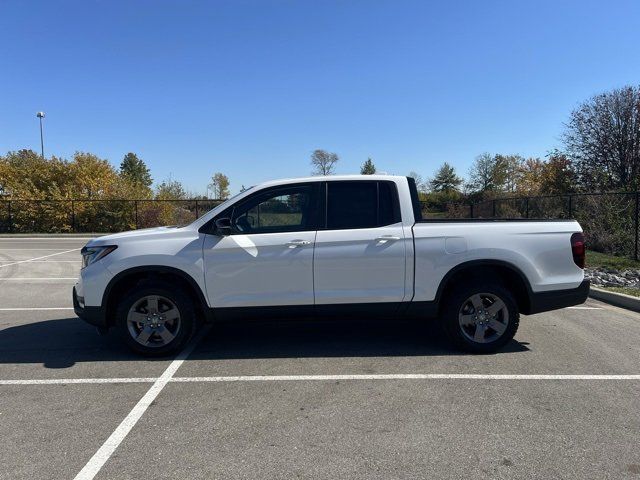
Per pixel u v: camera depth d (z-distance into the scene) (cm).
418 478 311
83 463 332
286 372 499
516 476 312
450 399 430
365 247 529
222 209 544
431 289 534
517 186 4041
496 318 545
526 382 467
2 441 363
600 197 1473
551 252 542
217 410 412
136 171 6391
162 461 333
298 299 533
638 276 1020
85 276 537
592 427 376
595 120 2239
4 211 2845
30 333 655
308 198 547
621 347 572
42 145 3894
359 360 533
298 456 338
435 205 3569
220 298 534
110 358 548
